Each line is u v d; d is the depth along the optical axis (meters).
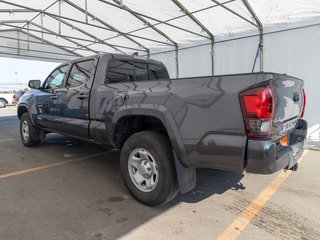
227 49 9.52
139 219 2.68
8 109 18.52
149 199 2.90
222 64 9.70
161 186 2.78
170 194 2.80
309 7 7.00
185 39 10.85
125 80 3.91
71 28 12.41
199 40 10.43
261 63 8.52
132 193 3.09
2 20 12.84
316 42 7.33
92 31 12.03
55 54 16.23
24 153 5.24
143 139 2.91
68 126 4.14
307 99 7.56
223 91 2.33
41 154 5.17
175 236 2.39
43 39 15.28
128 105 3.04
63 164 4.51
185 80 2.59
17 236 2.34
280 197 3.29
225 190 3.49
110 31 11.59
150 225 2.57
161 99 2.74
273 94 2.28
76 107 3.94
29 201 3.04
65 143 6.15
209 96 2.40
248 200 3.19
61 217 2.69
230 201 3.15
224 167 2.40
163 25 9.98
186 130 2.54
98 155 5.12
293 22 7.70
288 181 3.85
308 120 7.56
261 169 2.22
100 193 3.30
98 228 2.50
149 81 2.92
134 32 11.20
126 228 2.51
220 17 8.51
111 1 8.67
